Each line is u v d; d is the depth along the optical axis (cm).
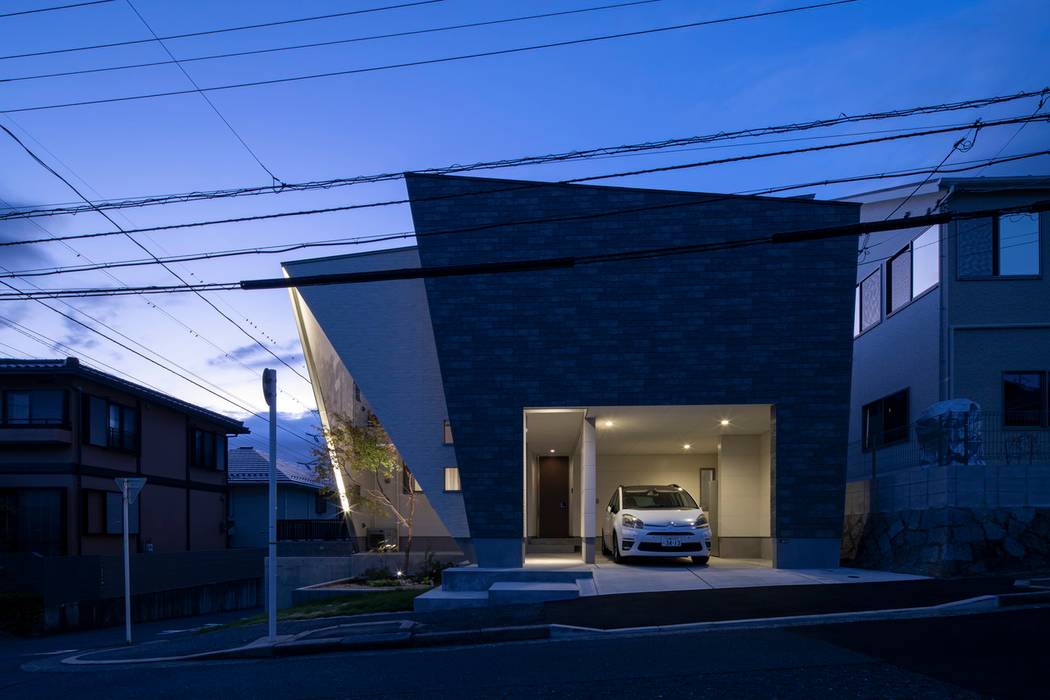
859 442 2259
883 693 679
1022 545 1388
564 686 754
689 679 756
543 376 1611
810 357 1583
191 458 3103
